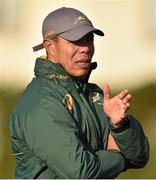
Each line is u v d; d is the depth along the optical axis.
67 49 13.34
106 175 12.95
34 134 12.80
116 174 13.16
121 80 42.16
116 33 42.53
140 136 13.40
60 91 13.16
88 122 13.22
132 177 28.52
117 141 13.14
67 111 12.93
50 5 41.91
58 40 13.41
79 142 12.69
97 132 13.34
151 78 41.91
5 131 31.89
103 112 13.71
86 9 42.06
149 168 29.05
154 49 42.84
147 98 37.19
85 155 12.64
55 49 13.48
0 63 41.19
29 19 42.06
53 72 13.27
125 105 12.83
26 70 41.34
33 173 12.88
